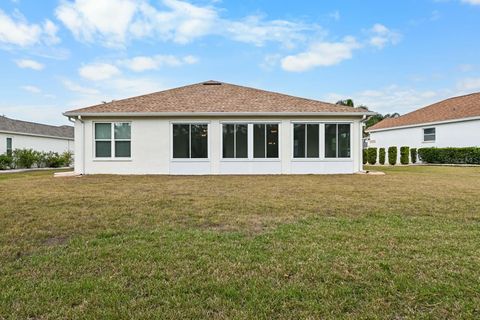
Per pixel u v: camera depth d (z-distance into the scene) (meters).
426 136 24.11
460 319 2.29
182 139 14.24
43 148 26.98
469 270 3.12
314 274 3.06
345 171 14.28
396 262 3.33
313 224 4.91
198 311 2.41
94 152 14.12
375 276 3.01
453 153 21.03
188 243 3.99
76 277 3.02
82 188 9.01
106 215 5.51
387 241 4.03
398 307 2.47
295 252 3.65
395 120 28.44
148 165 14.21
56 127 31.86
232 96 16.27
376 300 2.57
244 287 2.80
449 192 7.98
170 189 8.81
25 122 27.38
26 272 3.12
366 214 5.60
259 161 14.25
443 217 5.35
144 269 3.20
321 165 14.29
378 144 29.20
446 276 3.00
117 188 9.02
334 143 14.30
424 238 4.16
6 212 5.70
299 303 2.52
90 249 3.77
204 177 12.59
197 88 17.89
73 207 6.18
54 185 9.77
